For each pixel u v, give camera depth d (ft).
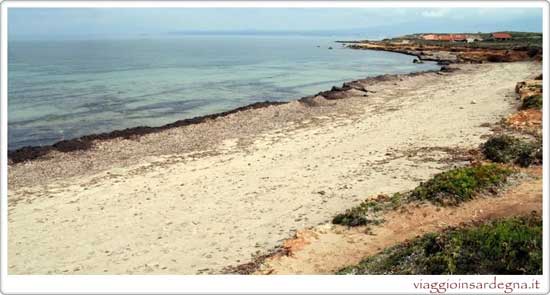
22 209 57.16
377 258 35.99
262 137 90.02
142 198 59.82
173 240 47.11
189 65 253.24
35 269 41.86
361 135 88.53
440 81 161.79
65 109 123.03
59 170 71.67
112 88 160.56
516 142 65.16
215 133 93.20
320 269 36.52
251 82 183.83
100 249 45.85
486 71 186.50
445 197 46.16
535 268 29.04
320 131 93.40
